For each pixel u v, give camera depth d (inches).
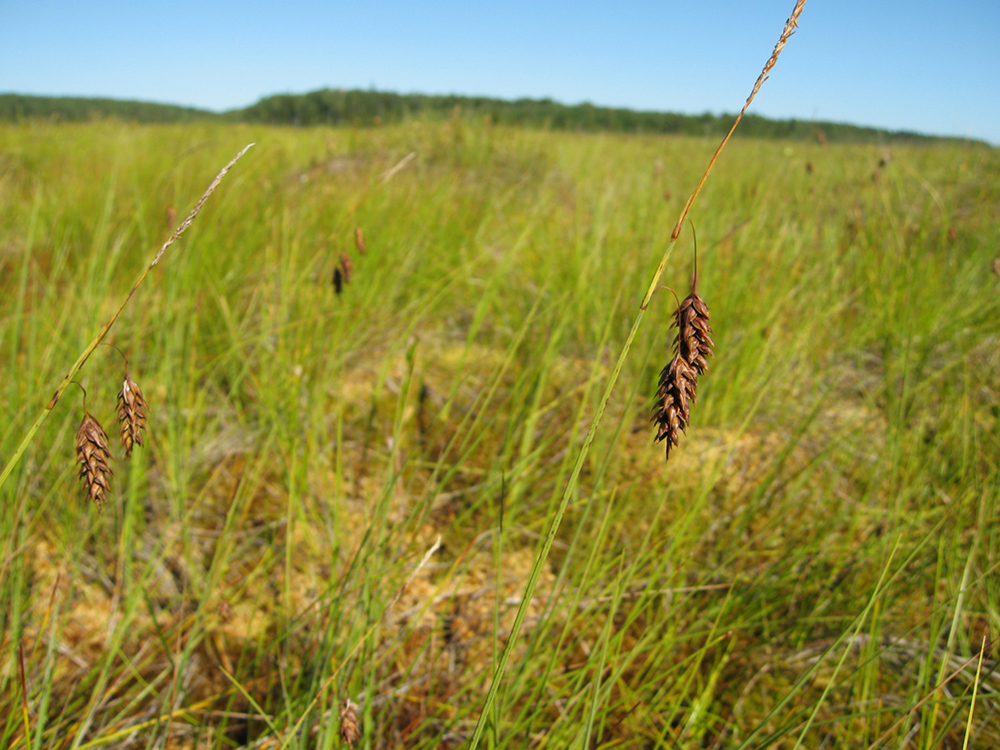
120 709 11.0
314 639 11.5
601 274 22.6
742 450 17.9
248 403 19.5
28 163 47.1
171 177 34.7
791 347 20.4
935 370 20.4
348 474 16.9
